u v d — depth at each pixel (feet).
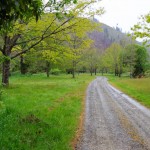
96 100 73.36
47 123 35.96
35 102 56.75
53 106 54.49
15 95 66.39
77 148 29.12
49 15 81.00
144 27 86.12
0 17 15.64
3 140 25.94
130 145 30.68
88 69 390.63
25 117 37.35
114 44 310.04
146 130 38.27
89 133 35.73
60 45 96.22
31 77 192.44
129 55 278.67
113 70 334.24
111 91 104.37
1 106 26.71
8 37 89.51
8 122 33.12
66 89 100.73
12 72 220.02
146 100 72.28
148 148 29.71
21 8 15.51
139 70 278.05
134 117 48.57
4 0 14.40
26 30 84.74
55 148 26.37
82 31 90.79
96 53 351.46
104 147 29.73
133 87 116.47
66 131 33.88
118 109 57.93
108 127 39.65
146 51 277.44
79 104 63.16
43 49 95.96
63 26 87.04
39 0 16.28
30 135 29.78
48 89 93.76
